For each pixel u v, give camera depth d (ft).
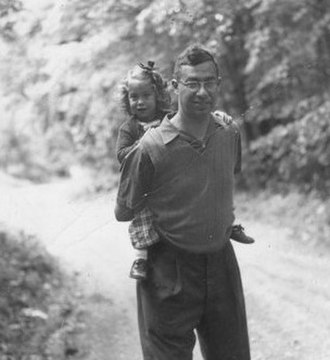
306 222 34.35
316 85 38.34
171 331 11.41
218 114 11.64
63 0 25.63
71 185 49.49
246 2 34.60
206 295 11.44
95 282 26.73
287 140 37.91
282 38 37.91
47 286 24.66
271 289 24.72
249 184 42.52
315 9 36.81
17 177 63.46
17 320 20.70
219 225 11.17
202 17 31.19
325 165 37.73
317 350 19.24
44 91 33.88
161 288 11.34
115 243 31.96
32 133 52.75
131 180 11.15
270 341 20.18
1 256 25.35
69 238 30.22
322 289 24.57
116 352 20.25
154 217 11.35
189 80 10.59
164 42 34.45
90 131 47.03
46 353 19.22
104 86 37.19
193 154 10.90
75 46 30.27
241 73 41.14
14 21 22.61
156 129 11.04
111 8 29.22
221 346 11.83
